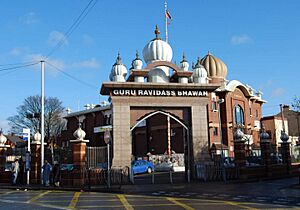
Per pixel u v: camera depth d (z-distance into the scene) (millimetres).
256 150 35406
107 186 20625
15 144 63969
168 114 24875
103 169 22438
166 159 41188
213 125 45969
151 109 24516
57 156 35938
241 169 24719
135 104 23953
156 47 27781
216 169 24094
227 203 13734
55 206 13180
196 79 26250
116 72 24766
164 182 23125
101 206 13094
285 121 59438
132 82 23781
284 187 20141
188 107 25016
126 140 23344
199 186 20812
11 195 17953
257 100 54312
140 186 20875
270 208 12266
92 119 56594
